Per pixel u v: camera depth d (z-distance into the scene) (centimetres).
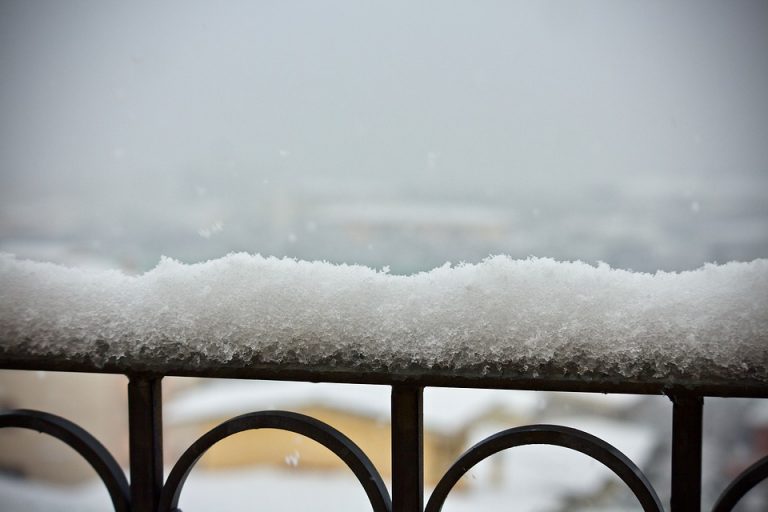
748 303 67
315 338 73
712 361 66
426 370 71
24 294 81
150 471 82
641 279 71
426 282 74
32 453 463
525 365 69
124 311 78
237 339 74
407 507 77
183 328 76
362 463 77
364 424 516
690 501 71
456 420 550
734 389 66
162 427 85
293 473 518
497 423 548
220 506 511
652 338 67
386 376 72
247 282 77
